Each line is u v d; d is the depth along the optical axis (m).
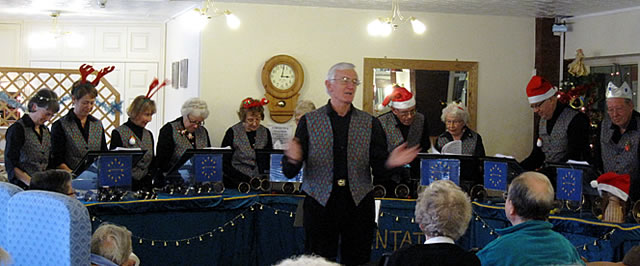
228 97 7.01
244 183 5.35
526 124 7.80
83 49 9.45
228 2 6.98
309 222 3.75
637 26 7.10
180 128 5.43
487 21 7.62
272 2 6.96
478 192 4.93
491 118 7.69
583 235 4.20
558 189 4.46
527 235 2.66
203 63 6.96
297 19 7.13
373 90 7.32
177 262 4.97
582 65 7.44
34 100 4.89
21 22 9.44
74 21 9.41
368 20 7.29
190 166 5.18
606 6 7.09
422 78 7.46
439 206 2.62
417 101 7.45
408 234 5.02
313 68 7.18
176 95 8.37
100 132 5.25
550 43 7.79
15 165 4.77
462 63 7.57
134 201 4.73
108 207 4.60
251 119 5.64
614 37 7.33
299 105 5.83
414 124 5.63
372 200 3.81
